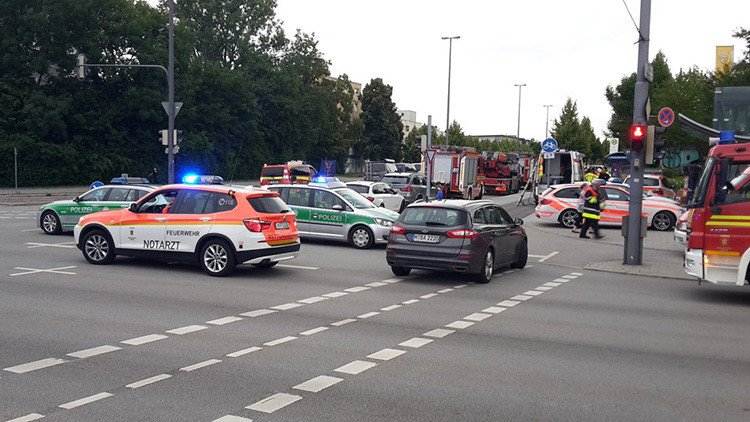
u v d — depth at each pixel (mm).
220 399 5891
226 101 60594
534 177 39469
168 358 7207
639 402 6012
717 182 11367
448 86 47219
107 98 51062
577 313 10250
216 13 63469
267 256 12766
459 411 5680
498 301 11156
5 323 8711
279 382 6422
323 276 13320
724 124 20453
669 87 48594
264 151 68125
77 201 18719
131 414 5484
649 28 15195
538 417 5574
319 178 29797
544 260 16875
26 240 17672
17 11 45625
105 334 8211
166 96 51594
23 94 45156
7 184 43875
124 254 13578
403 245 12953
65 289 11180
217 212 12859
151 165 53312
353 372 6797
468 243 12586
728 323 9680
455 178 37562
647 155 15383
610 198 24938
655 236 22453
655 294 12211
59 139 47594
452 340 8281
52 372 6641
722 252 11312
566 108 75312
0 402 5746
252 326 8836
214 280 12438
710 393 6312
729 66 35969
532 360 7395
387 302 10812
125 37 50625
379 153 89812
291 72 70250
